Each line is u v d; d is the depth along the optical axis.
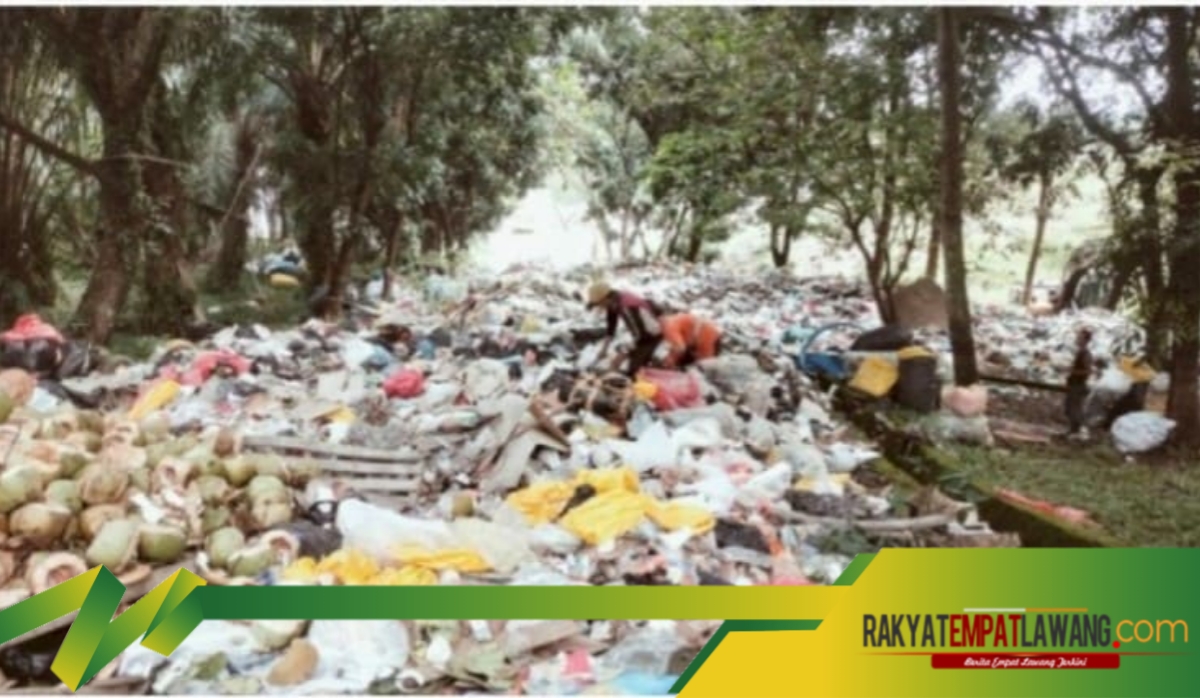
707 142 12.12
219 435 6.11
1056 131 12.52
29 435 6.02
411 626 4.64
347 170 14.13
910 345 10.47
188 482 5.57
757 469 6.89
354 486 6.34
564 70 23.62
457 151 19.48
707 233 14.02
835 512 6.32
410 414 7.94
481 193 23.16
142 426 6.61
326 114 15.05
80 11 10.53
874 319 15.43
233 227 16.33
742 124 11.95
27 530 4.95
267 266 18.78
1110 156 12.55
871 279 12.99
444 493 6.47
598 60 22.16
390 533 5.29
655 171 13.28
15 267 11.44
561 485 6.09
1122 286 9.00
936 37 10.93
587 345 10.70
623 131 25.95
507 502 6.00
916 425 8.66
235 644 4.50
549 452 6.87
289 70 14.54
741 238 28.97
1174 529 6.22
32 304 11.41
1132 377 9.31
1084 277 18.12
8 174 11.31
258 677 4.34
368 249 17.66
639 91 20.34
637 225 27.12
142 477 5.52
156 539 5.06
